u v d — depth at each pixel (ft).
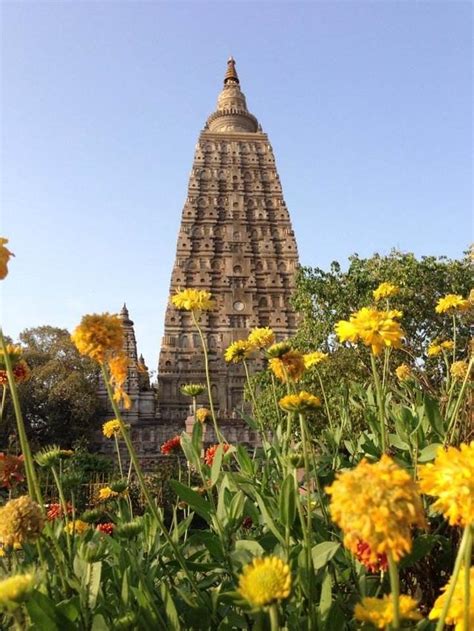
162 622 7.79
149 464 56.29
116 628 7.36
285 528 8.96
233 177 170.91
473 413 12.86
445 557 9.87
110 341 8.57
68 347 126.41
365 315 9.70
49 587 8.33
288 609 8.14
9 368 8.27
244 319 151.43
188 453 11.44
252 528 13.03
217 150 176.55
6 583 6.51
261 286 157.48
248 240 161.58
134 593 7.87
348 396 17.37
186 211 163.94
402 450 13.15
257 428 15.15
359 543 5.96
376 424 13.05
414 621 7.33
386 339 9.29
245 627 7.87
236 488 11.71
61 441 117.50
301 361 11.73
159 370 140.77
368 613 6.18
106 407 124.67
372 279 58.85
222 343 145.59
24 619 7.80
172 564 10.46
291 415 10.63
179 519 27.09
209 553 10.30
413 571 10.80
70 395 116.47
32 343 129.08
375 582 9.22
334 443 14.33
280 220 167.73
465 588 5.28
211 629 8.39
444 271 57.11
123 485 14.52
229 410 129.29
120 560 9.22
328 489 5.41
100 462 56.80
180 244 159.33
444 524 10.52
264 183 173.27
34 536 7.80
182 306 12.64
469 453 5.40
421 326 54.44
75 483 11.81
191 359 142.61
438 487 5.40
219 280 156.15
